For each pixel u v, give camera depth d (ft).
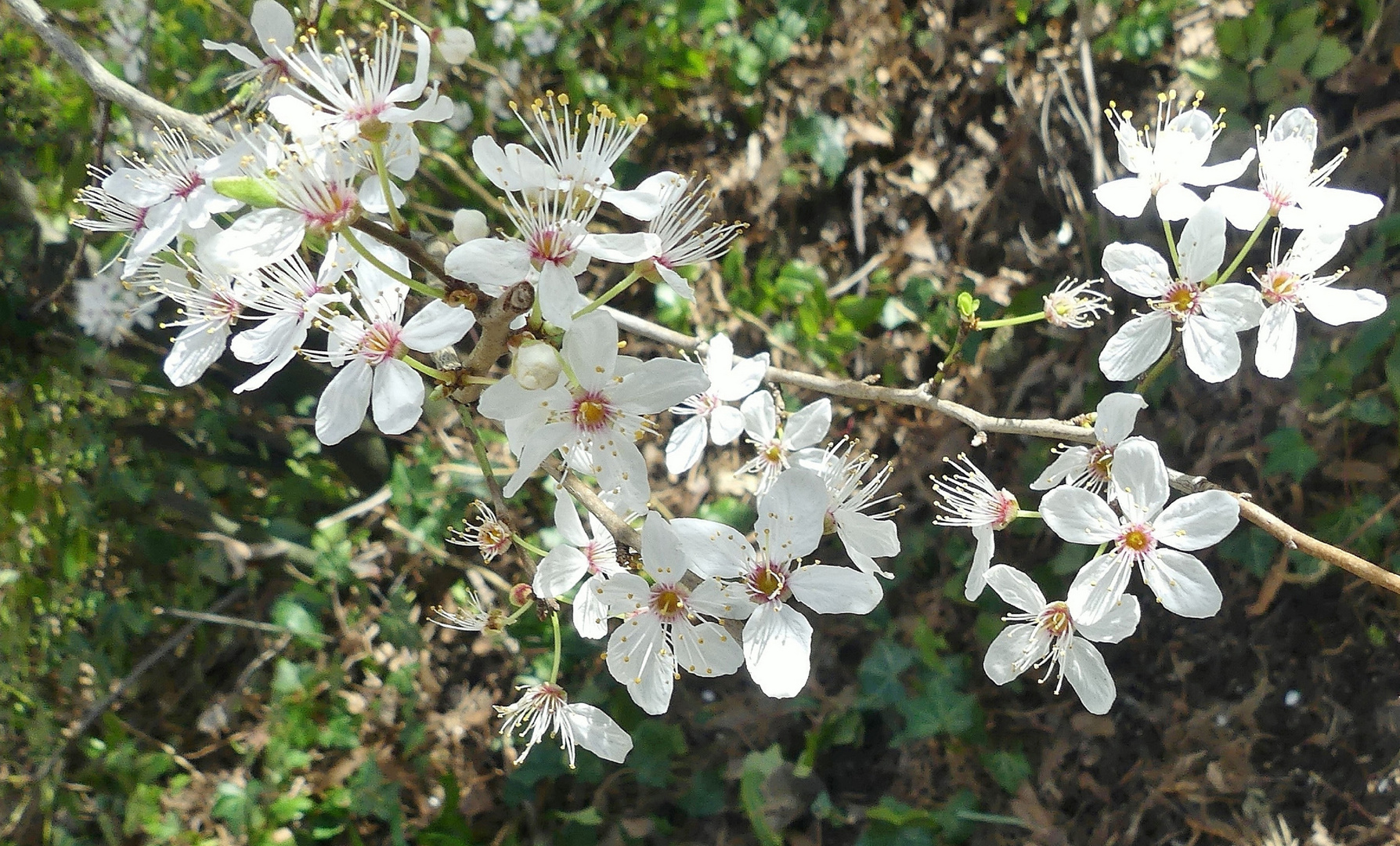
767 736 1.11
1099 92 1.11
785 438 0.62
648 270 0.51
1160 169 0.54
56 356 1.01
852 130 1.18
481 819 1.13
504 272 0.45
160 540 1.15
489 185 1.13
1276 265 0.52
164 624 1.19
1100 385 1.05
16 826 1.15
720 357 0.63
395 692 1.15
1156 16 1.06
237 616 1.21
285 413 1.12
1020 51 1.15
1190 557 0.51
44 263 0.99
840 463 0.59
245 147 0.50
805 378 0.65
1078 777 1.06
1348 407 0.96
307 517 1.21
